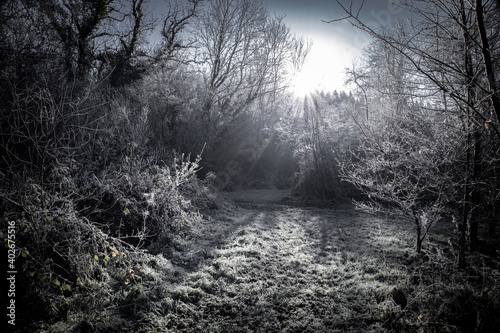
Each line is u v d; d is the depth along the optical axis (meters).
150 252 5.02
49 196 3.79
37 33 5.74
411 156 5.04
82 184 4.87
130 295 3.64
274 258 5.54
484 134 4.54
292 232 7.48
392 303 3.71
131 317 3.34
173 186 6.12
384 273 4.81
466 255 5.44
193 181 8.44
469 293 3.68
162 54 15.83
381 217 9.36
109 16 13.39
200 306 3.79
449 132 4.54
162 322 3.35
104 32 13.09
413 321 3.47
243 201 12.23
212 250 5.64
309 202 11.86
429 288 4.07
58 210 3.62
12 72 4.72
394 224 8.35
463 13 3.80
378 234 7.31
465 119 4.09
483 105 4.06
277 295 4.15
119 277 3.98
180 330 3.29
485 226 7.53
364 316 3.66
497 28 3.78
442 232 7.38
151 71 14.32
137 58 15.30
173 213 6.20
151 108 12.30
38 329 2.79
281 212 10.20
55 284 3.26
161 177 6.32
